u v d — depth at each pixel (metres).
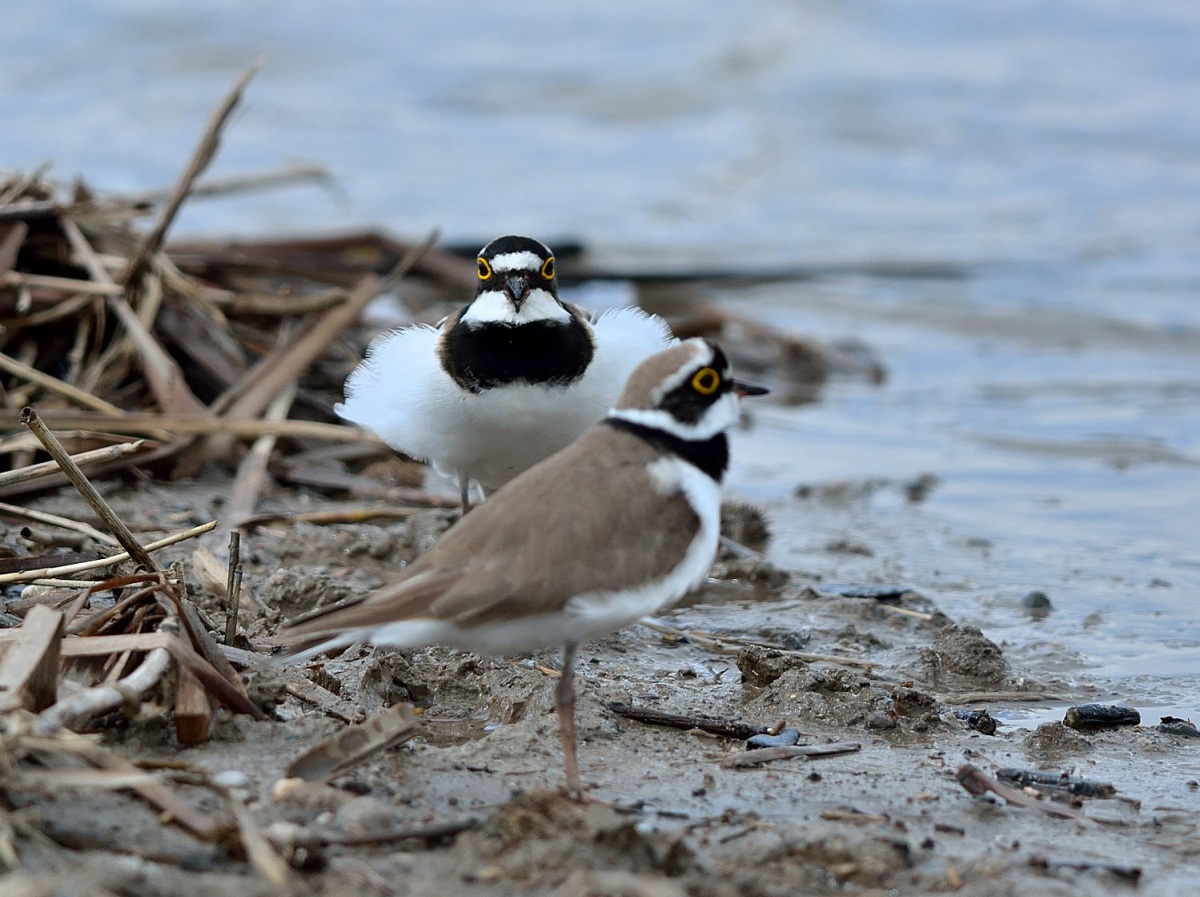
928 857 7.06
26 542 10.70
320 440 14.28
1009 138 32.00
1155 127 32.75
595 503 7.22
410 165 28.80
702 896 6.30
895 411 18.23
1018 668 10.41
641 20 40.41
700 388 7.68
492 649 7.27
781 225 26.78
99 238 14.78
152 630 8.13
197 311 14.62
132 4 38.25
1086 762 8.63
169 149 28.34
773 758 8.29
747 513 13.44
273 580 10.69
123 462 12.82
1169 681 10.19
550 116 32.72
